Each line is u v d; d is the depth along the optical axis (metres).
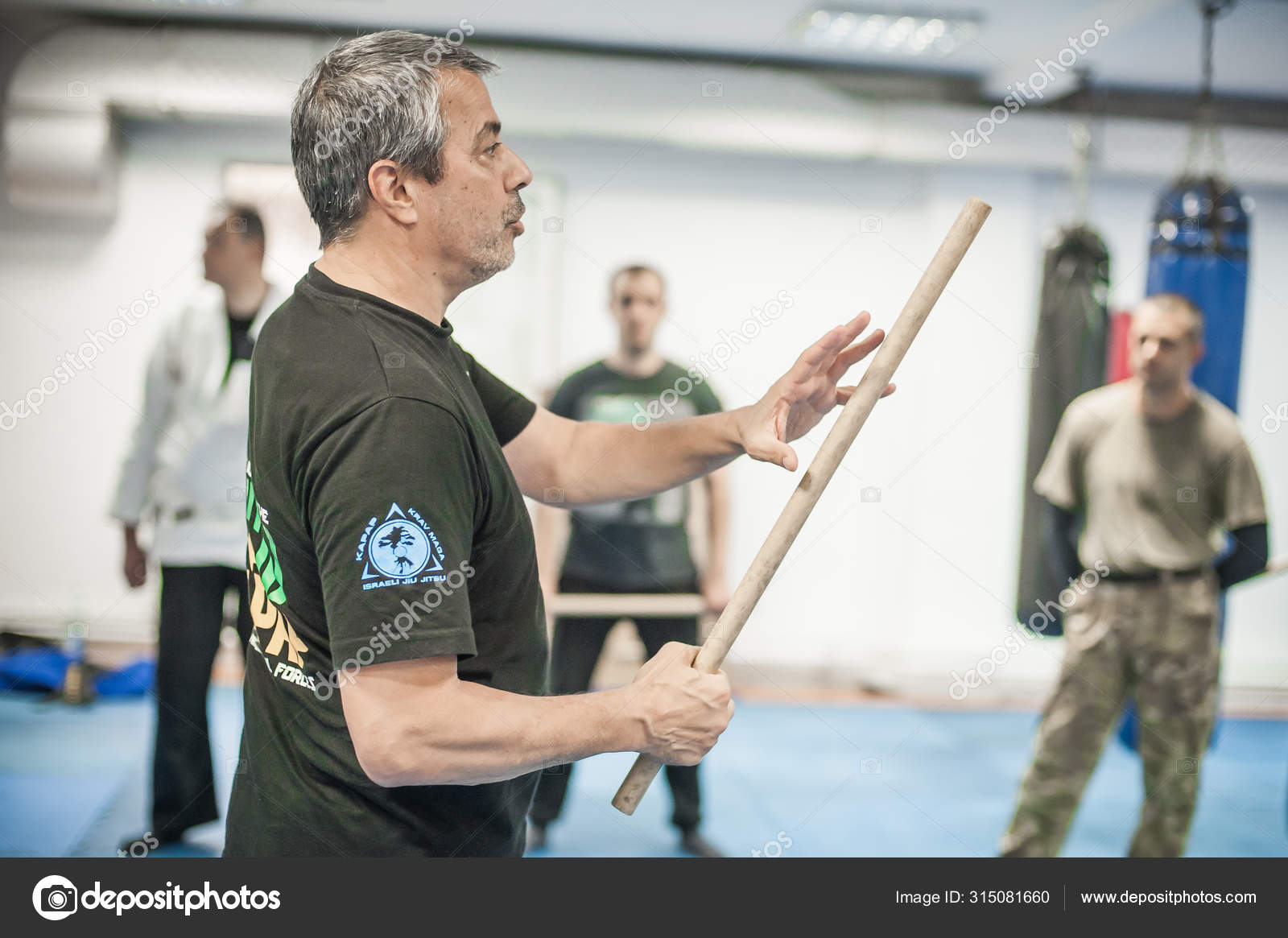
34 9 3.79
